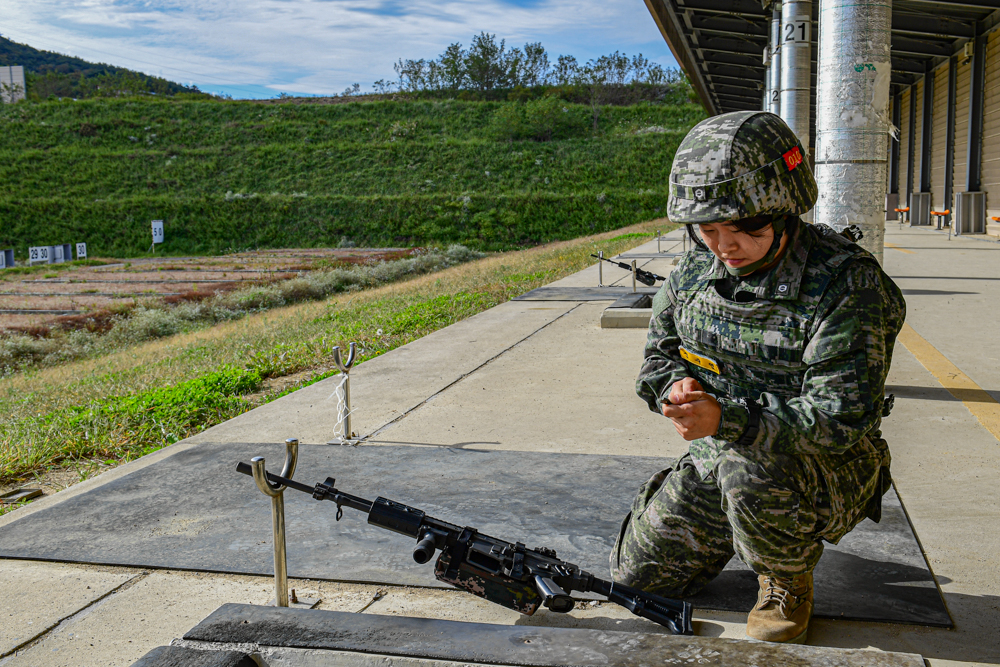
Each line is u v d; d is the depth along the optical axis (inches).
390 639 75.7
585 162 2628.0
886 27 182.2
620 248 867.4
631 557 92.2
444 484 140.6
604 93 3914.9
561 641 73.4
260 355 331.9
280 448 169.5
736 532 79.7
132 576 110.1
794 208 71.9
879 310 72.1
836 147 187.3
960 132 873.5
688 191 73.0
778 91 503.5
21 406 310.0
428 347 299.0
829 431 69.9
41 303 1040.8
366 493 137.1
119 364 486.3
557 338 304.0
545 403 203.8
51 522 129.5
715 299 78.0
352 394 225.0
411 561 110.9
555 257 832.9
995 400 184.9
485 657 71.4
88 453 199.5
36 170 2645.2
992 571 101.9
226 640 77.2
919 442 156.7
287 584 99.6
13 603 103.6
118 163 2699.3
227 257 1843.0
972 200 806.5
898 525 115.8
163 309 848.3
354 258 1551.4
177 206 2369.6
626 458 152.6
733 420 70.5
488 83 4077.3
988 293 362.0
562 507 126.7
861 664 66.1
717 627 90.6
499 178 2564.0
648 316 315.9
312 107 3203.7
